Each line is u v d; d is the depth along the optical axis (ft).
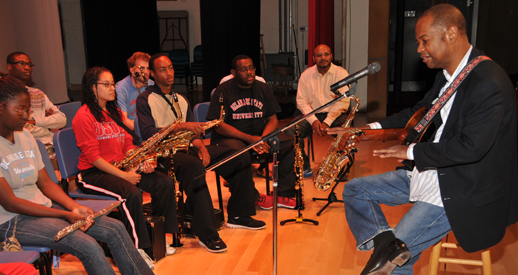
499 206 5.29
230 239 9.76
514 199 5.48
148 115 9.75
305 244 9.43
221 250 9.05
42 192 7.09
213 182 13.98
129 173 8.48
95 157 8.35
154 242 8.58
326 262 8.60
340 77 14.02
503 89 5.05
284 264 8.53
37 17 24.62
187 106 10.41
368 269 5.52
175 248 9.35
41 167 7.07
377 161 15.66
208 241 9.19
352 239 9.64
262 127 11.57
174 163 9.39
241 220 10.31
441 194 5.36
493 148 5.16
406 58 34.09
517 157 5.44
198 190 9.06
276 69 32.94
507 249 8.93
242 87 11.21
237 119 11.27
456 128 5.39
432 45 5.45
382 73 23.95
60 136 8.54
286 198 11.57
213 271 8.30
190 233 9.93
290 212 11.36
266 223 10.64
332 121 13.93
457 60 5.47
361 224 6.13
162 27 36.88
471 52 5.46
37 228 6.40
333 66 14.17
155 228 8.60
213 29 21.68
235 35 22.07
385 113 24.39
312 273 8.17
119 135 9.01
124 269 6.99
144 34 26.76
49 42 25.70
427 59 5.64
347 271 8.23
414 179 5.89
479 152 4.95
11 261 5.68
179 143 9.21
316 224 10.40
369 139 6.80
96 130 8.54
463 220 5.28
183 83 37.68
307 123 14.16
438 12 5.40
